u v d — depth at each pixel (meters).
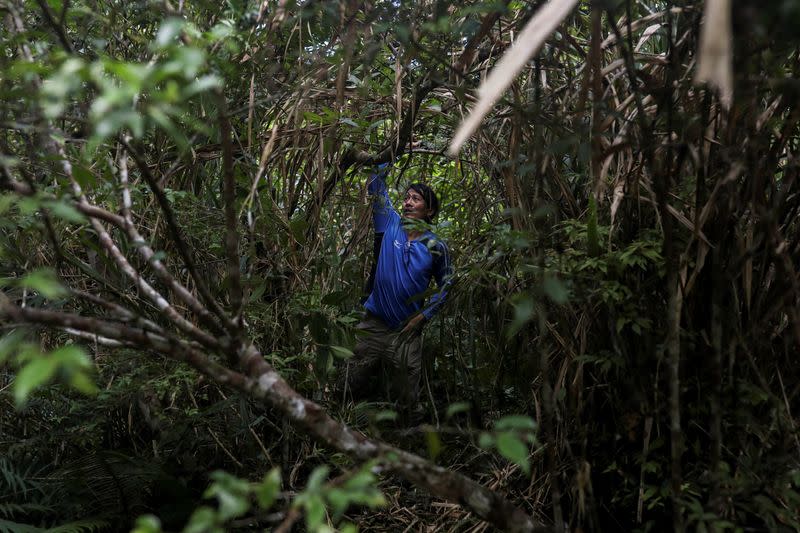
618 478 1.81
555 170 1.85
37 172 1.68
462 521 2.00
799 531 1.39
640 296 1.67
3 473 1.88
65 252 1.89
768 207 1.49
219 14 1.52
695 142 1.50
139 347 1.16
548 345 1.95
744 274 1.52
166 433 2.11
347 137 2.30
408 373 2.81
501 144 2.23
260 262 2.27
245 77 1.79
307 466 2.27
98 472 1.95
